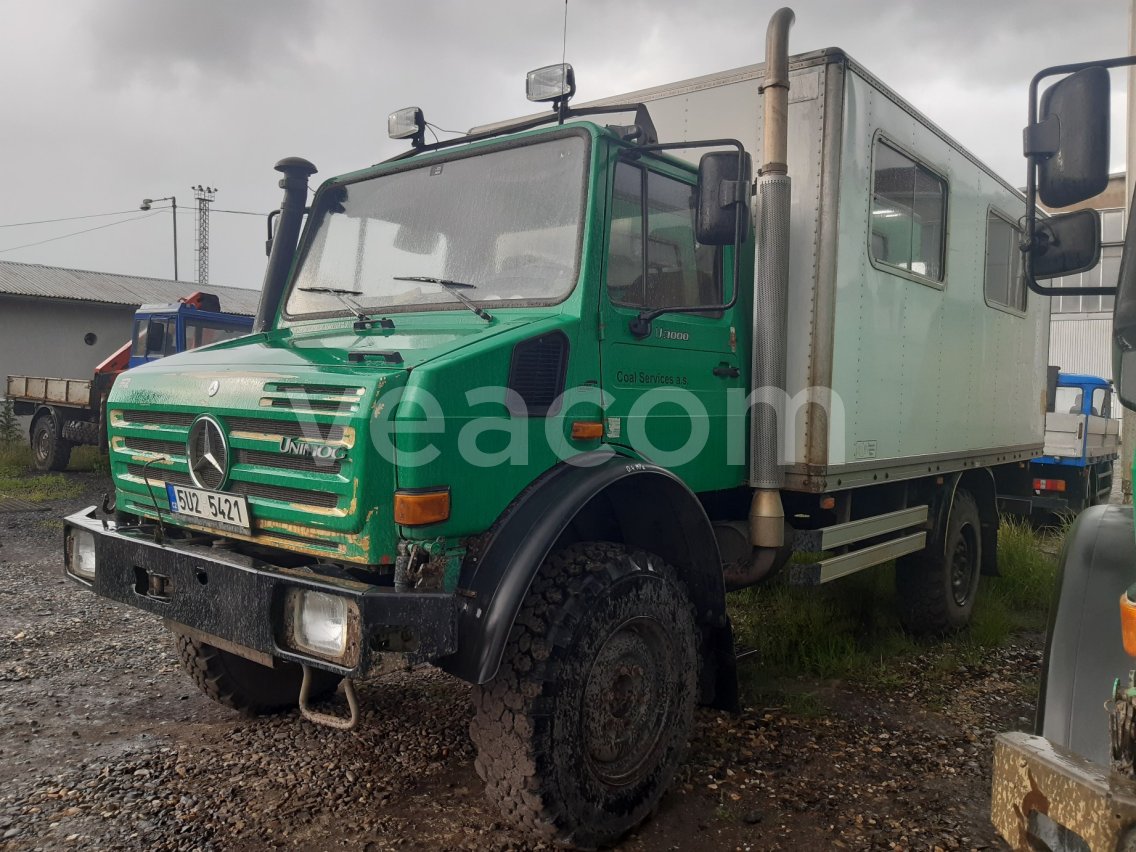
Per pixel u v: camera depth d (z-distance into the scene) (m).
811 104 3.99
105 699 4.21
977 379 5.69
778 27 3.81
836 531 4.25
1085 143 2.36
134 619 5.56
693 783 3.43
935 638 5.43
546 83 3.58
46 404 13.76
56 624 5.42
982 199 5.65
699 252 3.78
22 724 3.89
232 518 2.97
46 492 11.27
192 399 3.12
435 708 4.11
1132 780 1.69
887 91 4.39
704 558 3.43
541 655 2.72
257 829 3.01
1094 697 2.22
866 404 4.33
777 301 3.88
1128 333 2.04
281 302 4.13
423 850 2.90
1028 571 6.68
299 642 2.61
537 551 2.72
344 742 3.72
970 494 5.89
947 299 5.19
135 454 3.42
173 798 3.21
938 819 3.18
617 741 2.98
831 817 3.19
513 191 3.45
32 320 18.38
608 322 3.22
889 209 4.49
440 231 3.62
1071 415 9.47
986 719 4.15
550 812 2.72
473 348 2.81
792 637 5.03
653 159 3.50
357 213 3.98
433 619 2.56
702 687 3.64
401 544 2.61
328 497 2.69
